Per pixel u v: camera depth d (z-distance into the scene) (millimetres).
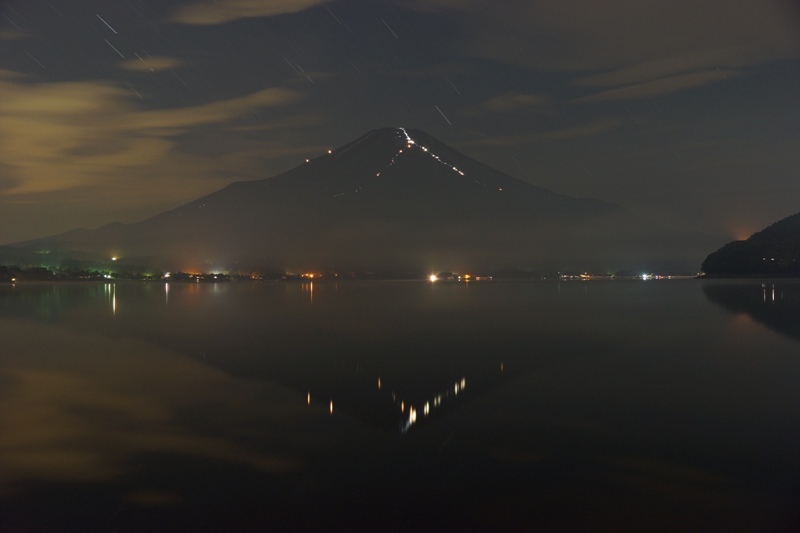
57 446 13547
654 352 26562
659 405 17062
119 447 13477
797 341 29906
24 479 11805
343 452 13172
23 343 29797
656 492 11258
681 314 45188
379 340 30781
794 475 11867
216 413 16266
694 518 10336
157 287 107625
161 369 22641
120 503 10836
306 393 18594
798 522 10141
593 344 29141
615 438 14000
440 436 14188
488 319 41969
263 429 14758
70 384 20016
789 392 18609
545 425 15055
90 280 153875
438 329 35688
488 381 20375
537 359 24828
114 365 23531
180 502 10883
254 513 10508
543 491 11258
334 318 42812
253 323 39344
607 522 10180
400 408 16750
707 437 14086
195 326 37375
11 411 16500
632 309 50406
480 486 11477
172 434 14406
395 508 10656
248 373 21875
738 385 19578
